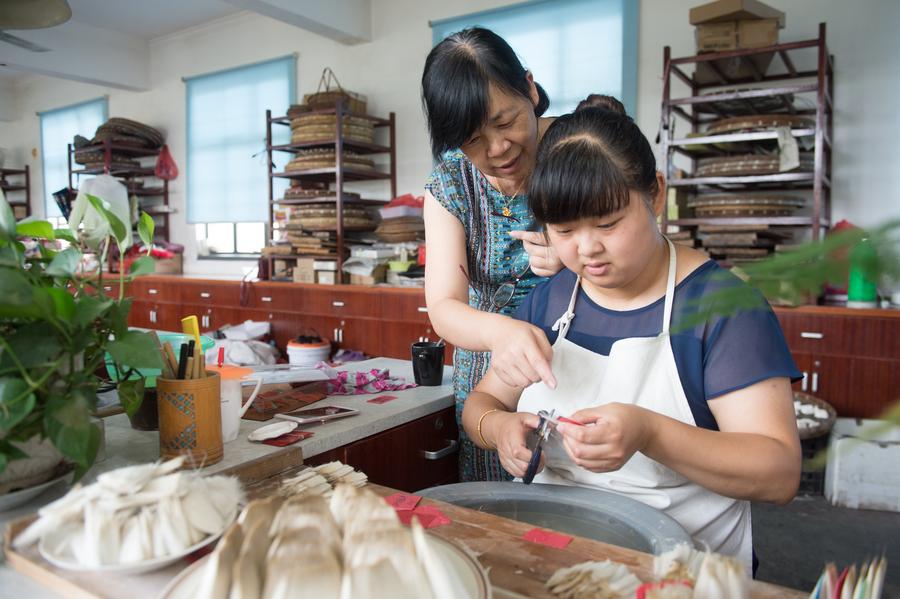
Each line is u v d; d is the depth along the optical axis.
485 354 1.45
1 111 8.77
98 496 0.70
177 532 0.69
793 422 0.92
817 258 0.28
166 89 7.03
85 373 0.85
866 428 0.34
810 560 2.38
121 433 1.18
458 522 0.82
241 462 1.00
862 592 0.55
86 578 0.68
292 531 0.58
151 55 7.12
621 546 0.82
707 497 0.99
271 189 5.44
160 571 0.69
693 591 0.59
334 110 4.92
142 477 0.73
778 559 2.39
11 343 0.79
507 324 1.05
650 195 0.90
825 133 3.41
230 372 1.15
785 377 0.94
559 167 0.85
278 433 1.14
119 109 7.60
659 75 4.17
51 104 8.46
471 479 1.50
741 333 0.95
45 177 8.69
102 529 0.67
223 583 0.54
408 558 0.55
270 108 6.13
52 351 0.79
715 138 3.43
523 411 1.11
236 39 6.37
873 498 2.80
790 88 3.29
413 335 4.37
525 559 0.73
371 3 5.39
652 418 0.87
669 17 4.12
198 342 1.07
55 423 0.78
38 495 0.90
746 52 3.34
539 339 1.00
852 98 3.62
